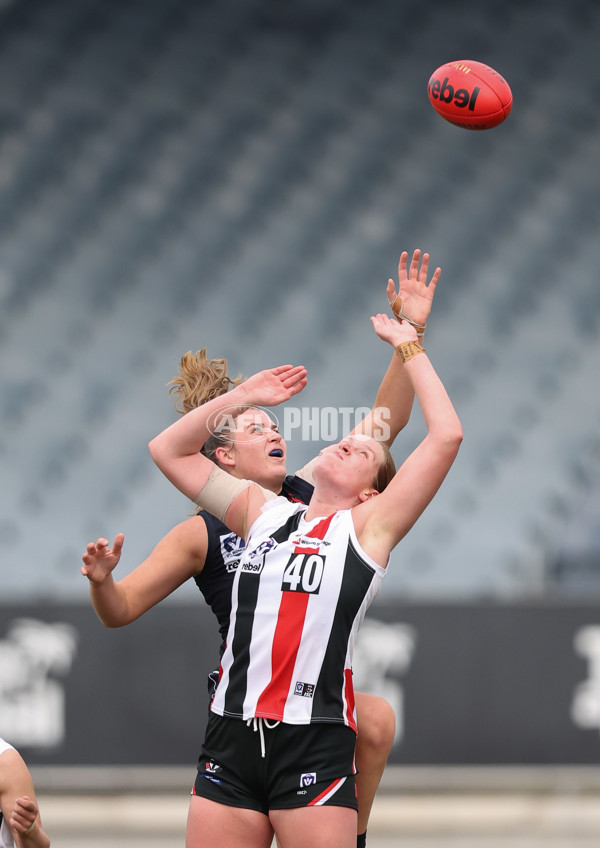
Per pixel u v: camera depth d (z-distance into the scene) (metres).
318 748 8.53
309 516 9.16
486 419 31.08
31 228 32.31
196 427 9.13
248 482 9.37
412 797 23.06
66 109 32.91
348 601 8.63
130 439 31.12
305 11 33.34
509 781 22.39
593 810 22.34
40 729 21.97
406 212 32.53
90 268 32.19
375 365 31.75
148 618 22.16
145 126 32.94
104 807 22.23
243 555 9.02
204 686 22.05
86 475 30.78
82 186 32.62
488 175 32.66
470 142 32.78
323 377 31.61
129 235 32.41
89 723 21.98
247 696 8.66
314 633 8.58
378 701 9.89
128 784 22.16
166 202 32.62
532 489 30.56
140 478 30.86
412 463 8.76
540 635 22.19
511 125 32.72
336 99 33.09
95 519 30.50
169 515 30.64
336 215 32.53
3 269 32.03
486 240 32.28
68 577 29.97
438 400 8.89
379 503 8.84
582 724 22.03
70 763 21.91
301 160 32.84
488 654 22.17
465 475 30.62
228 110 33.06
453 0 33.28
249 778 8.72
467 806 22.58
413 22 33.31
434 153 32.75
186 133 32.94
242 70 33.19
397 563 29.86
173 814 21.91
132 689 22.05
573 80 32.97
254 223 32.53
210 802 8.84
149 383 31.52
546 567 30.06
